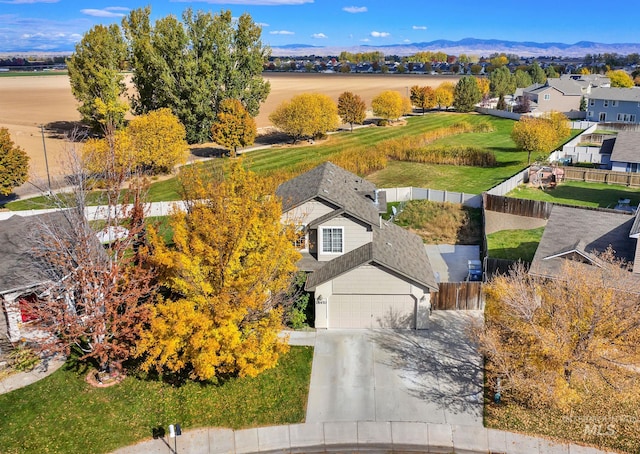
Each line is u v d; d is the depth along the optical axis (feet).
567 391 64.28
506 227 133.18
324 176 105.29
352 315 89.10
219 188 76.54
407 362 80.33
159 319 64.75
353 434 67.72
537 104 321.73
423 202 148.05
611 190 162.81
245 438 67.36
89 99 224.94
